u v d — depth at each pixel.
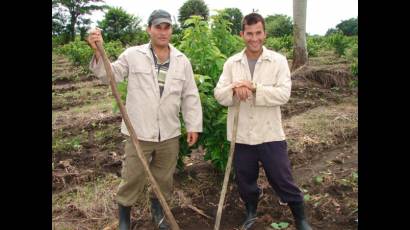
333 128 6.80
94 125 7.58
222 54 4.39
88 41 3.19
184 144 4.60
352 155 5.76
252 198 3.91
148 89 3.47
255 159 3.69
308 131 6.67
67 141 6.67
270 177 3.67
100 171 5.41
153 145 3.59
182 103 3.76
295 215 3.77
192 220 4.22
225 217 4.29
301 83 10.91
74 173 5.32
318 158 5.73
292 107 8.49
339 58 16.11
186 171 5.29
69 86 12.62
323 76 11.05
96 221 4.21
